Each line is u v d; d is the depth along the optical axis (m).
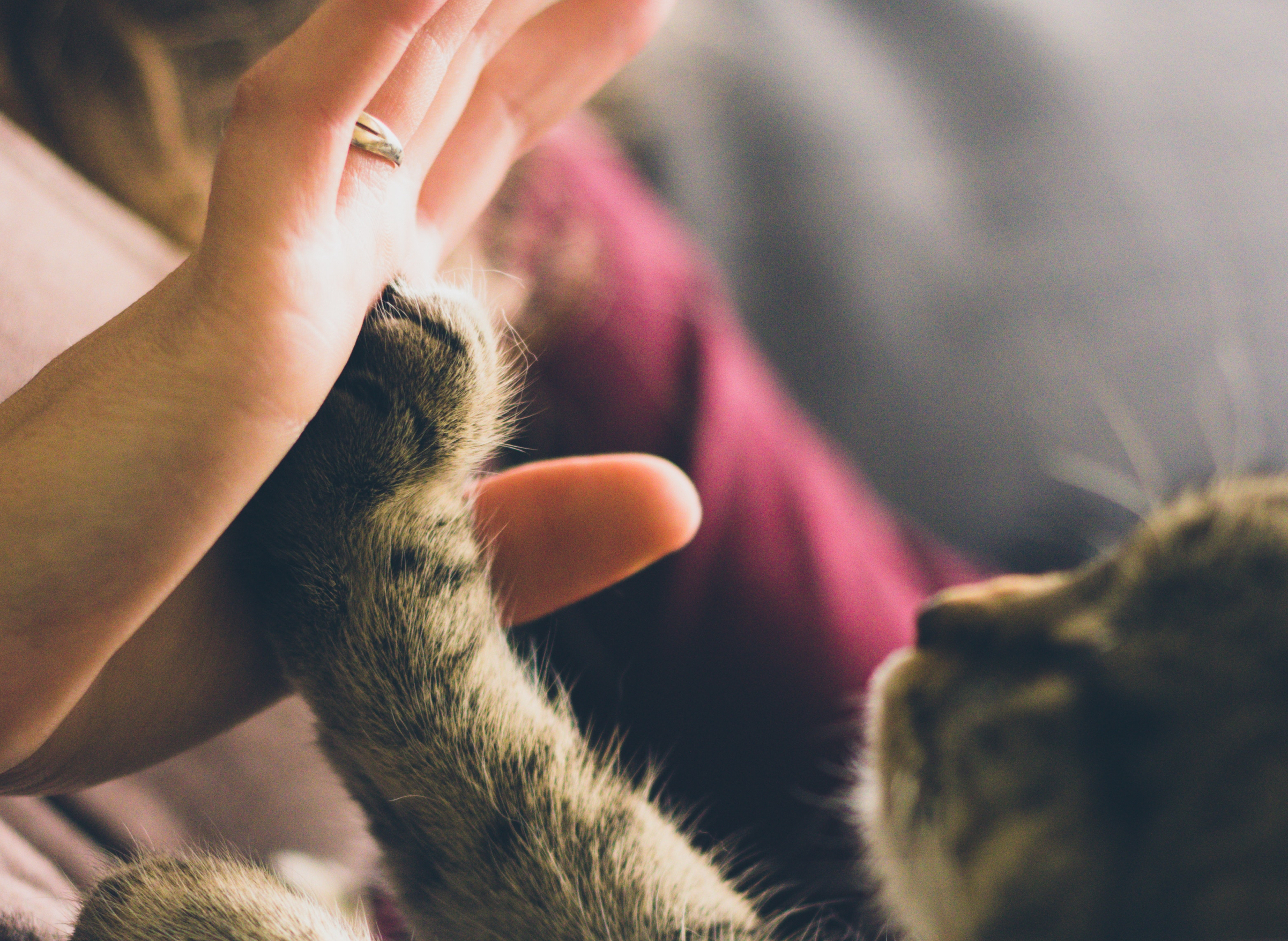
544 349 0.63
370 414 0.44
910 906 0.43
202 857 0.47
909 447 0.75
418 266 0.45
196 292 0.41
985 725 0.42
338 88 0.41
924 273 0.80
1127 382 0.73
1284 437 0.67
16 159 0.55
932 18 0.95
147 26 0.65
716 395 0.67
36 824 0.51
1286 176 0.79
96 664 0.42
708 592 0.61
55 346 0.51
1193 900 0.40
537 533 0.48
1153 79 0.87
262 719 0.55
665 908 0.45
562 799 0.46
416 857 0.46
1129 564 0.42
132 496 0.41
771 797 0.58
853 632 0.62
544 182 0.70
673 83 0.86
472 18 0.43
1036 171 0.83
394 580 0.45
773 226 0.82
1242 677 0.41
